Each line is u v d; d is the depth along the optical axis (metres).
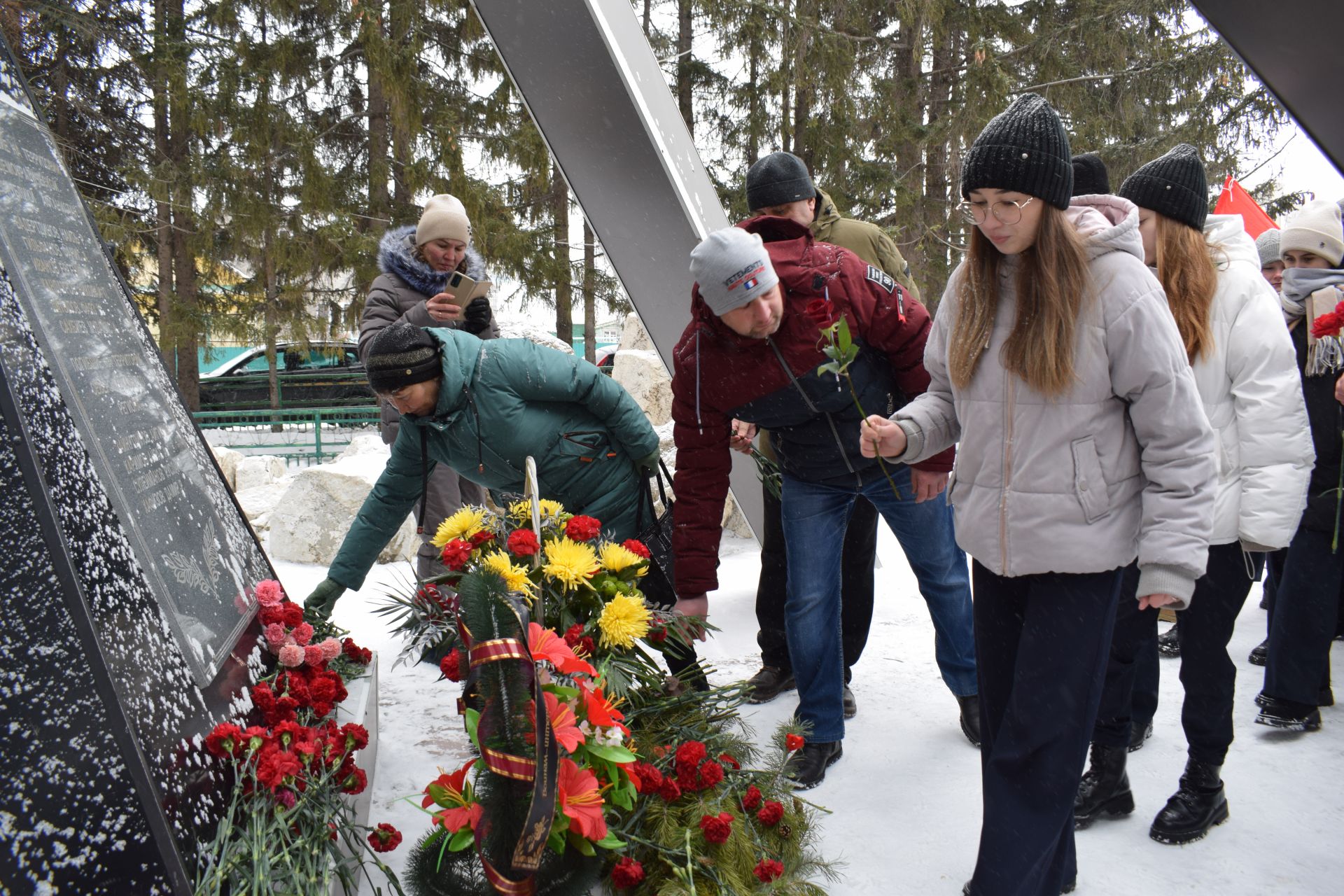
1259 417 2.47
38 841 1.35
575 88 3.75
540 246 18.02
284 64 17.09
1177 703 3.36
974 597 2.17
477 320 3.79
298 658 2.27
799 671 2.87
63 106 17.20
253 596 2.46
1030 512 1.94
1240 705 3.37
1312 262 3.38
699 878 2.03
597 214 4.05
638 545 2.49
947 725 3.19
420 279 3.92
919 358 2.67
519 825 1.67
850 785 2.78
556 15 3.58
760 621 3.50
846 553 3.19
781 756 2.60
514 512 2.57
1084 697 1.94
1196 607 2.48
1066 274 1.85
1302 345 3.31
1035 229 1.86
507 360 2.76
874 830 2.52
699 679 2.74
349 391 20.52
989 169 1.83
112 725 1.45
